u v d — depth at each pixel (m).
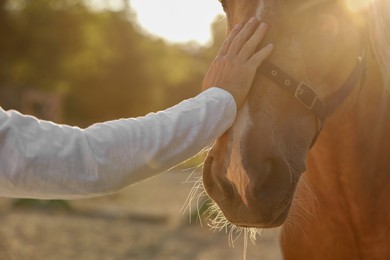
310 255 3.38
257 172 2.53
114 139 2.23
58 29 37.50
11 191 2.18
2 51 35.44
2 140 2.13
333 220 3.29
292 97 2.63
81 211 13.61
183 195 18.31
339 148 3.12
